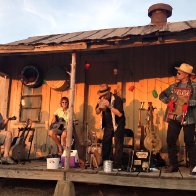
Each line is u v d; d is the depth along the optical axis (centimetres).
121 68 709
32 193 572
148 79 692
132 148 619
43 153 736
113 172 494
